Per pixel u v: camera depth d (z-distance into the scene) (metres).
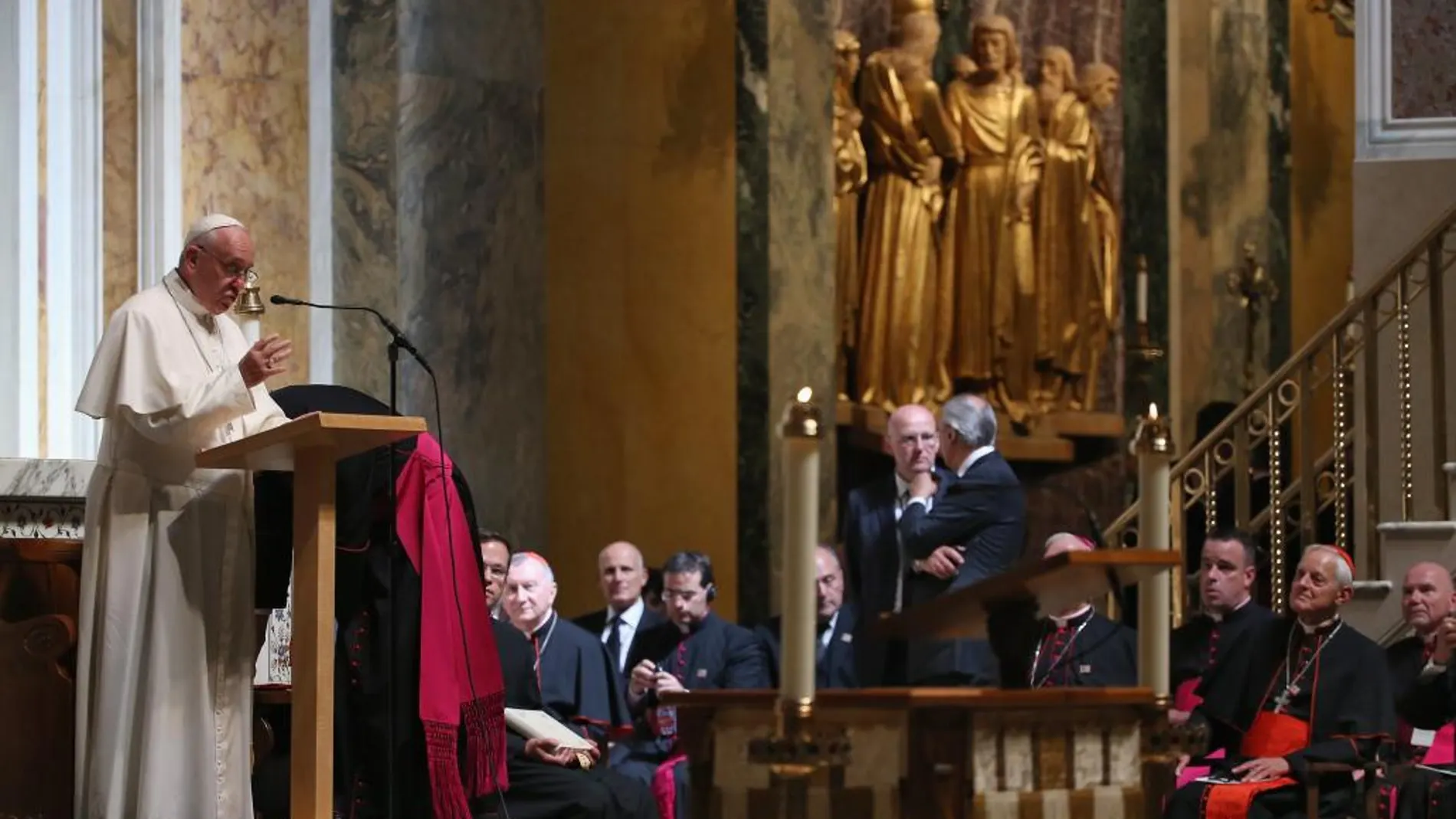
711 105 24.58
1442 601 17.31
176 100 18.92
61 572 12.92
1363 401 20.41
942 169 26.19
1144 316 27.19
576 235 23.83
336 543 12.20
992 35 26.36
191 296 12.33
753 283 24.52
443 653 12.41
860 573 17.06
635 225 24.20
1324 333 20.64
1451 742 17.11
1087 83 27.12
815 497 7.89
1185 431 27.30
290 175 19.89
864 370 25.52
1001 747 7.94
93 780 11.80
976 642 15.38
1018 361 26.33
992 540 16.28
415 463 12.59
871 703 7.84
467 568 12.79
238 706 12.05
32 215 18.05
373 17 20.33
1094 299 26.83
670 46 24.48
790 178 24.78
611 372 23.86
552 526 23.34
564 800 14.68
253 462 11.48
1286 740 16.83
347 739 12.23
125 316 12.08
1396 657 17.91
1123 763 8.30
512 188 21.30
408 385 20.34
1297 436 27.06
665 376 24.16
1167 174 27.59
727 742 7.99
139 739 11.83
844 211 25.55
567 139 23.91
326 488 11.07
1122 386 27.30
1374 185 21.44
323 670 11.02
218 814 11.85
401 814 12.30
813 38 25.03
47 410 17.95
